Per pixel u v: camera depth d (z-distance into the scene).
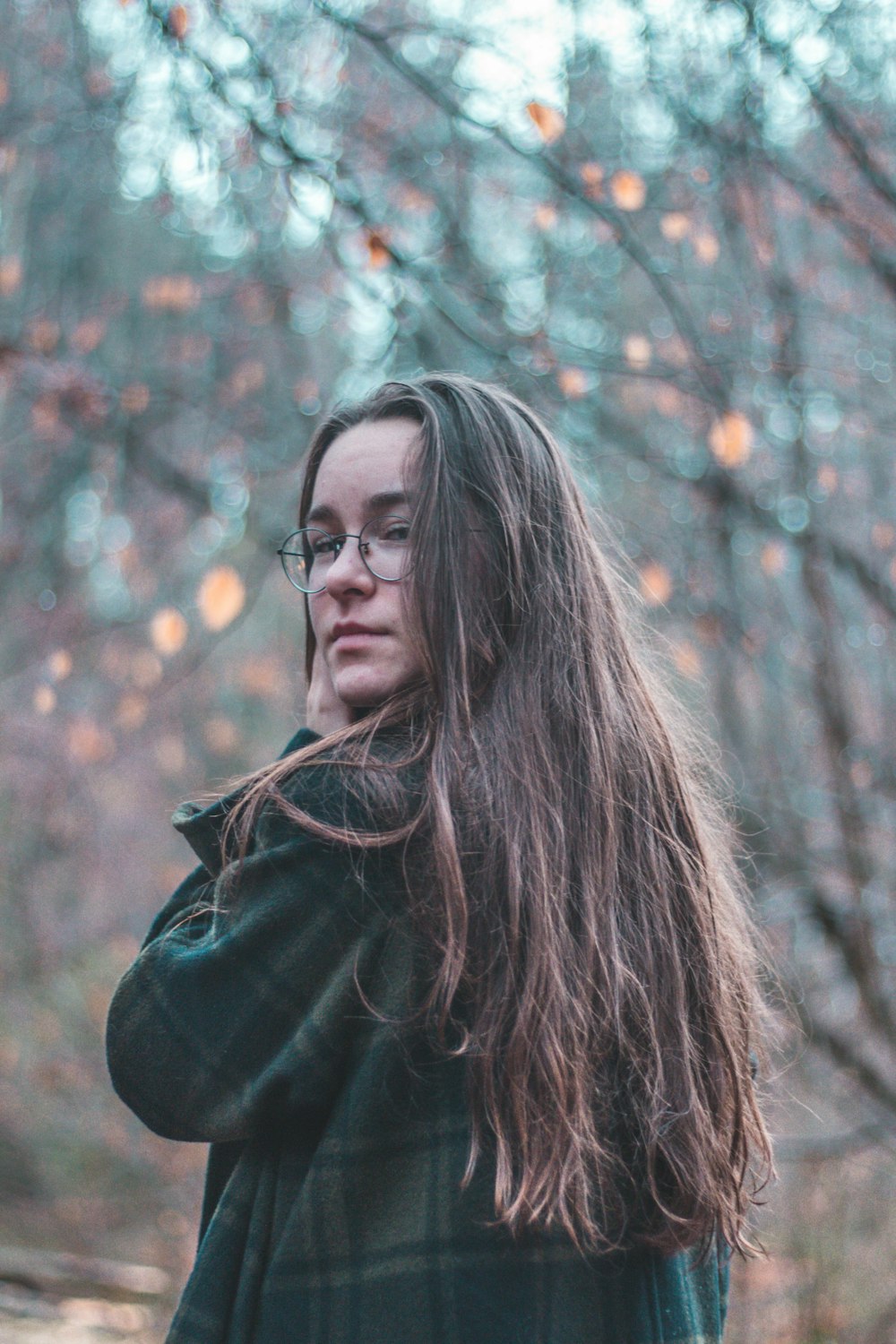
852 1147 4.52
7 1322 5.49
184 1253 6.82
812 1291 5.19
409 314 3.55
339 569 1.35
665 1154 1.21
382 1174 1.19
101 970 8.08
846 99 3.71
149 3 3.05
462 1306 1.14
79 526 5.24
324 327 4.52
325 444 1.48
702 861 1.40
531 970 1.17
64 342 4.49
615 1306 1.19
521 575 1.35
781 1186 4.95
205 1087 1.21
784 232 4.11
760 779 4.23
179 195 4.11
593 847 1.27
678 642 4.09
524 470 1.41
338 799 1.24
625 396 4.28
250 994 1.21
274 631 6.99
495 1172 1.16
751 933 1.92
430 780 1.23
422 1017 1.20
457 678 1.28
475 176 3.89
